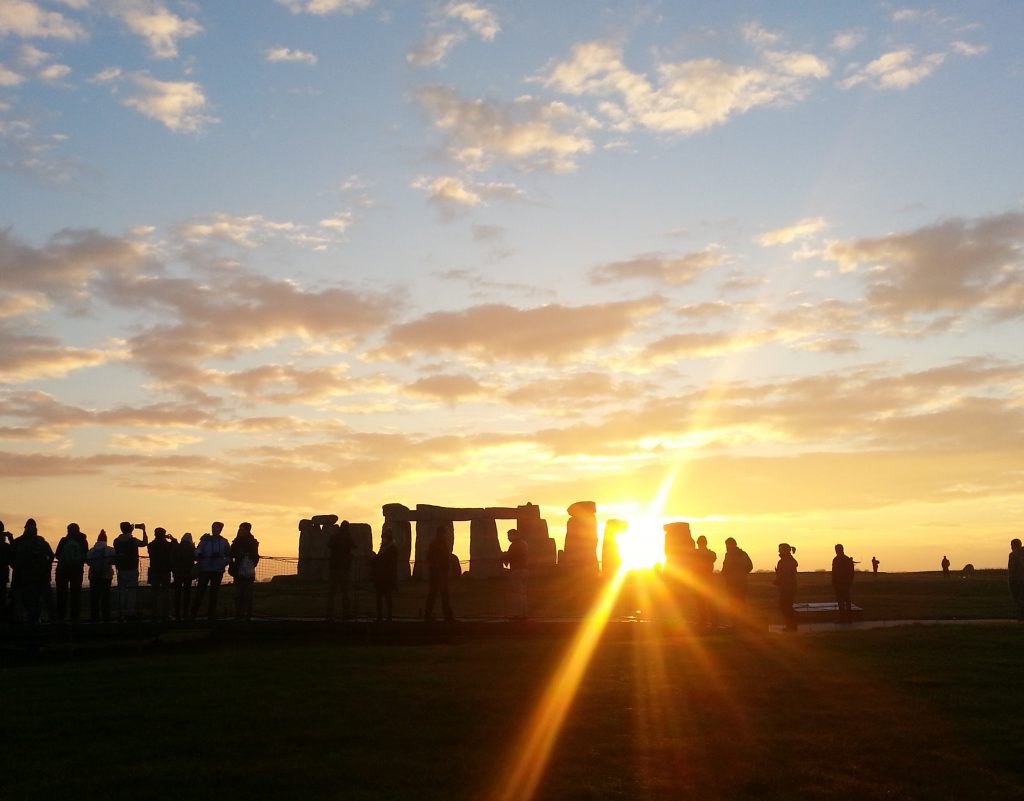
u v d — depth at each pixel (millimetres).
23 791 11953
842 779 12508
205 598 39875
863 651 21516
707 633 26922
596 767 13086
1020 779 12477
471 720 15266
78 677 19391
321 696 16812
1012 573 30219
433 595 26766
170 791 11977
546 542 57375
